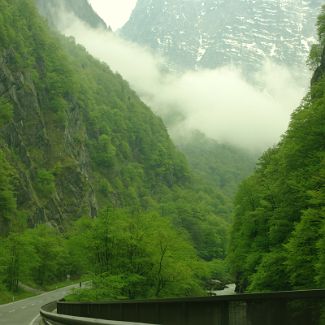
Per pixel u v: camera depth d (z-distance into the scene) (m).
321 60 67.69
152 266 58.84
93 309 22.95
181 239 64.50
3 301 81.75
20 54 181.62
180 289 61.62
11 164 145.12
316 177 35.66
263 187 54.53
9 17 189.38
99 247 58.34
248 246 54.88
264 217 50.81
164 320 14.36
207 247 186.00
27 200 141.50
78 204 170.62
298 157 42.00
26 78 174.75
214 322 11.53
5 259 89.44
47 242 111.31
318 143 40.19
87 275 56.69
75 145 197.75
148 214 62.66
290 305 9.46
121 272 57.22
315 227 34.56
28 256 94.06
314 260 35.16
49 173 161.25
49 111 190.00
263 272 42.91
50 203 155.12
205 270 65.81
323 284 31.73
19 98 167.75
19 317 44.06
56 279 123.19
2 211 118.94
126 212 65.75
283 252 41.78
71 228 157.88
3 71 163.00
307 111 41.12
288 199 44.06
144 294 57.59
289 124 44.84
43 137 173.25
